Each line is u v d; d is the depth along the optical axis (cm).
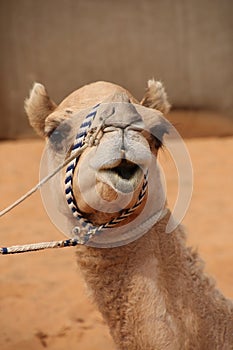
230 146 4919
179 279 1204
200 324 1211
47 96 1312
